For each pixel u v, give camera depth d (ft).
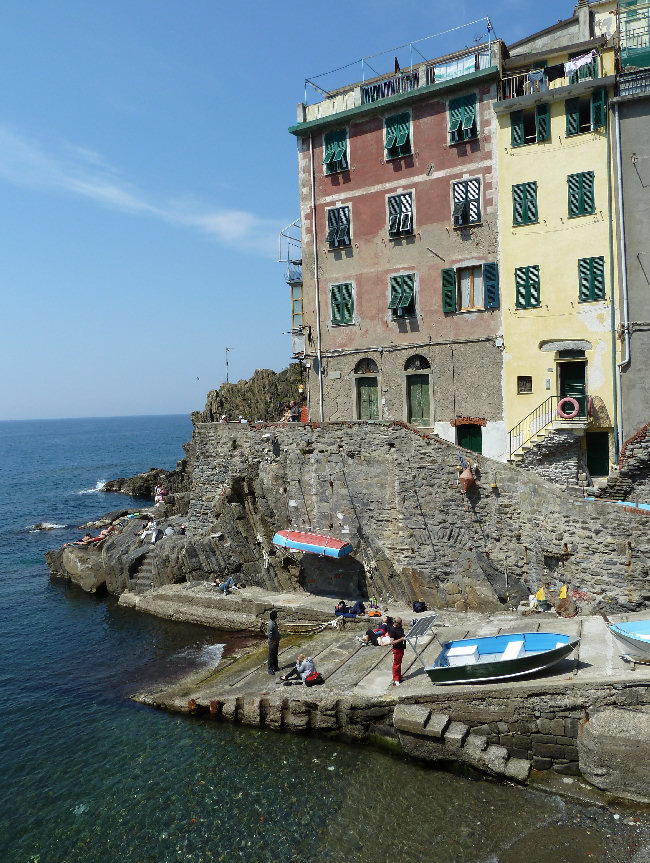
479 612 83.10
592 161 88.38
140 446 635.25
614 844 47.09
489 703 58.08
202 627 96.68
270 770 59.11
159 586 110.63
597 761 52.85
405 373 105.29
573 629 68.08
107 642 93.97
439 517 86.22
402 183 104.01
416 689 61.67
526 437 94.38
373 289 107.96
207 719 68.80
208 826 52.21
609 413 88.28
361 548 94.17
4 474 389.80
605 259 87.97
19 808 55.93
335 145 110.01
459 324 99.86
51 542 178.91
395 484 89.92
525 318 94.17
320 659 73.92
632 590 69.62
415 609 86.58
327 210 111.86
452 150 99.19
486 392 97.81
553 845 47.39
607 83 85.66
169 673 80.48
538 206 92.48
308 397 116.57
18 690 78.84
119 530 135.95
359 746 62.23
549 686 56.08
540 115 91.50
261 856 48.55
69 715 71.61
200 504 113.91
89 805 55.77
